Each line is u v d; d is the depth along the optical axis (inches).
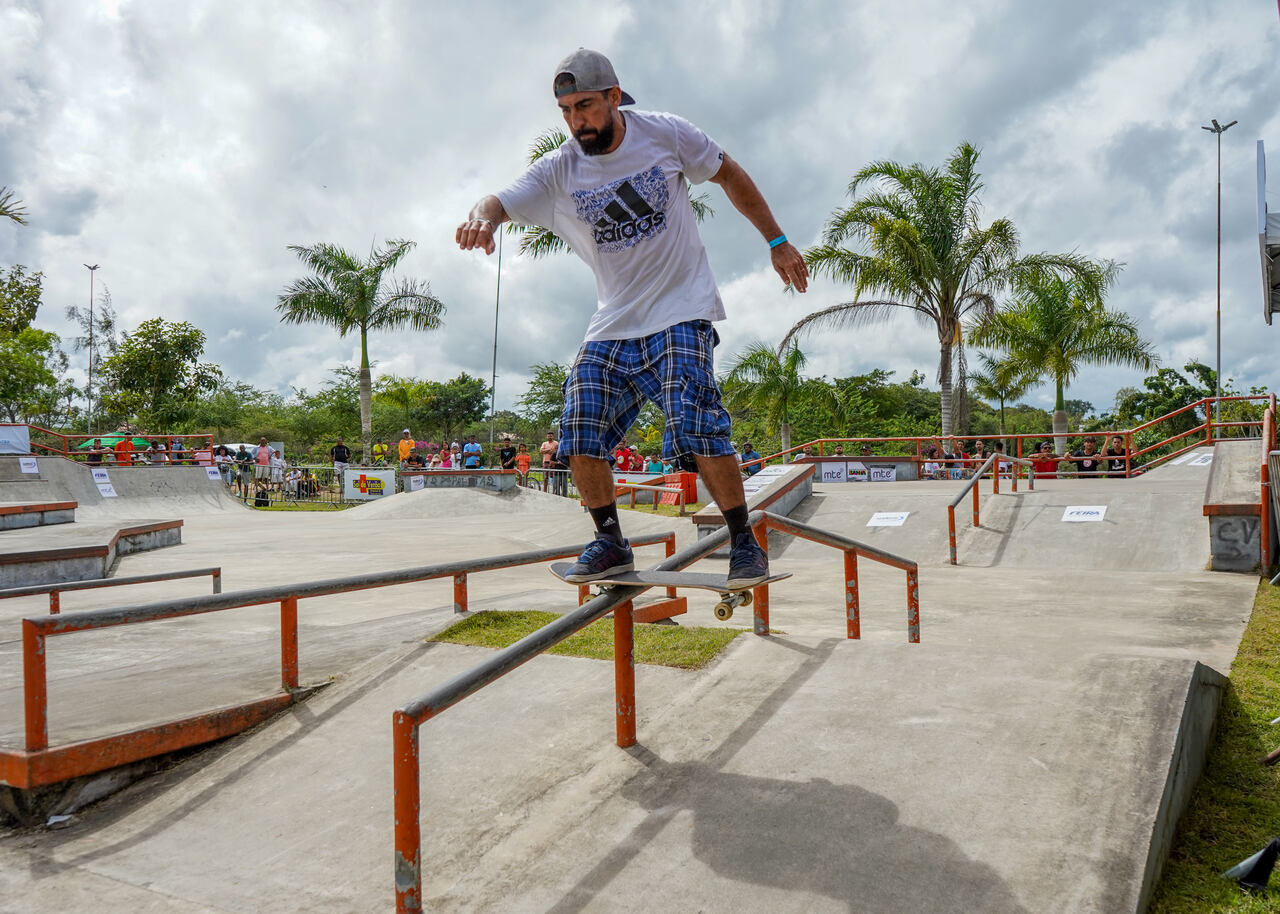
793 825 104.4
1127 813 102.0
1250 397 614.5
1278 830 119.3
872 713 131.0
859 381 1302.9
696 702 141.6
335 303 943.0
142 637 220.1
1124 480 539.5
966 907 87.9
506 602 239.8
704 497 651.5
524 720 141.7
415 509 749.3
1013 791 107.6
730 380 962.7
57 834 124.8
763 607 170.2
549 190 107.5
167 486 846.5
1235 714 158.4
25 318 1293.1
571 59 100.4
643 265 106.7
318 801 126.5
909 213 759.1
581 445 107.7
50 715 148.5
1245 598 257.9
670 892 94.7
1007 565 346.0
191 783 136.3
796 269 114.8
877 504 449.7
